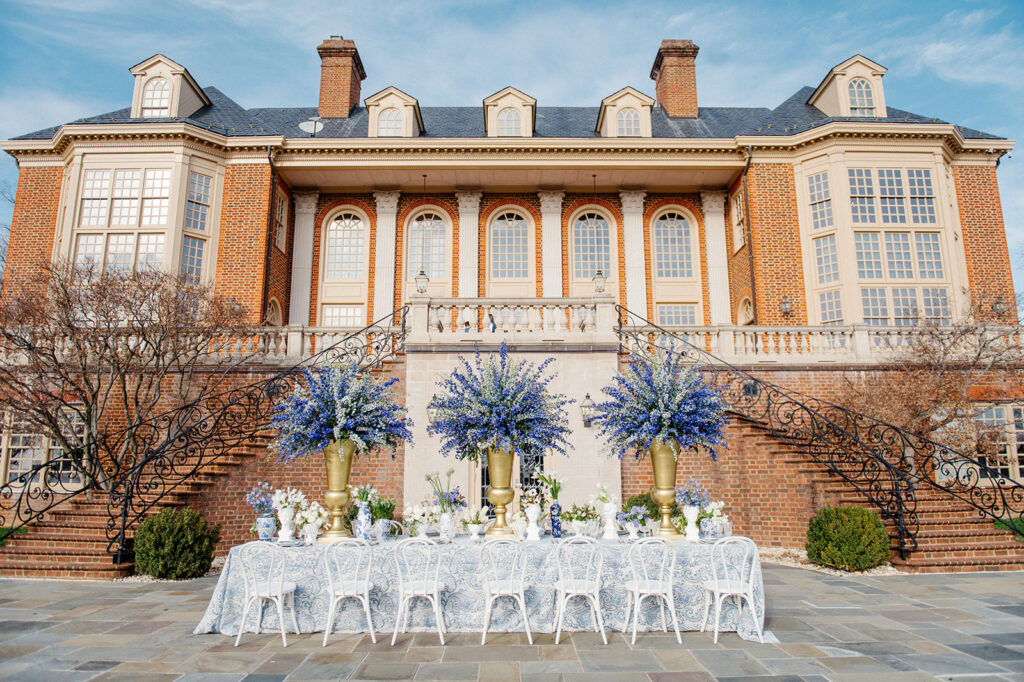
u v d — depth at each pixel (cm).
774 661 505
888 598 754
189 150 1705
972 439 1216
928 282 1686
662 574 582
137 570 903
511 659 511
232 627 593
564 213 2016
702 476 1191
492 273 1981
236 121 1914
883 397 1219
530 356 1188
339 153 1823
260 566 609
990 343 1333
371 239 1975
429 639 575
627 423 695
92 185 1680
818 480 1106
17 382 1098
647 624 606
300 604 604
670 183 1986
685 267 2000
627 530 711
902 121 1739
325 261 1967
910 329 1365
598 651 535
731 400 1255
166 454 1064
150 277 1262
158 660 510
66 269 1229
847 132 1720
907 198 1723
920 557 946
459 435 689
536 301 1216
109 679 463
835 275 1709
